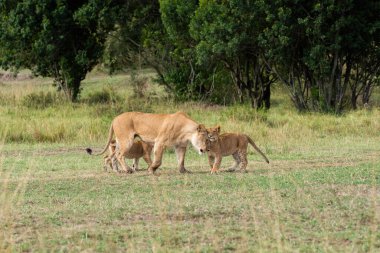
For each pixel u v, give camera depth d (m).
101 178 18.97
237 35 40.28
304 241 12.12
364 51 41.94
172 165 22.09
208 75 47.22
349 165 20.89
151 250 11.48
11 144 27.53
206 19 41.50
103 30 48.75
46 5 45.91
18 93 47.09
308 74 43.41
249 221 13.45
